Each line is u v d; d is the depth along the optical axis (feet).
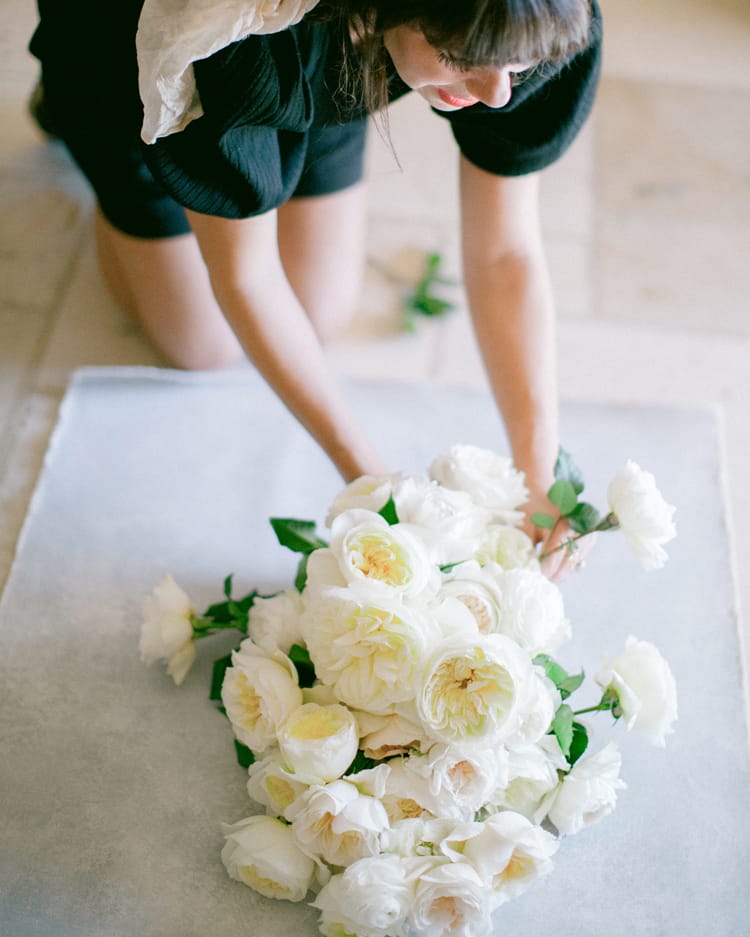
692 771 4.04
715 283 5.96
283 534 3.67
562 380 5.47
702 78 7.00
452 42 2.47
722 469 5.03
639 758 4.06
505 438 5.16
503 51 2.46
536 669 3.19
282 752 3.21
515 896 3.33
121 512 4.82
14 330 5.54
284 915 3.64
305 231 5.02
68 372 5.39
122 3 3.61
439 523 3.22
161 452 5.05
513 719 2.96
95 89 3.99
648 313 5.80
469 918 3.10
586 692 4.25
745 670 4.34
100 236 5.19
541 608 3.18
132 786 3.95
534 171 3.79
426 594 3.14
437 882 3.03
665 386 5.48
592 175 6.42
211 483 4.94
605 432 5.16
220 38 2.82
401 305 5.78
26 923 3.62
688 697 4.25
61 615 4.44
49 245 5.90
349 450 3.86
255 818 3.35
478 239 4.03
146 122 3.07
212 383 5.33
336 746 3.07
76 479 4.93
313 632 3.16
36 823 3.84
